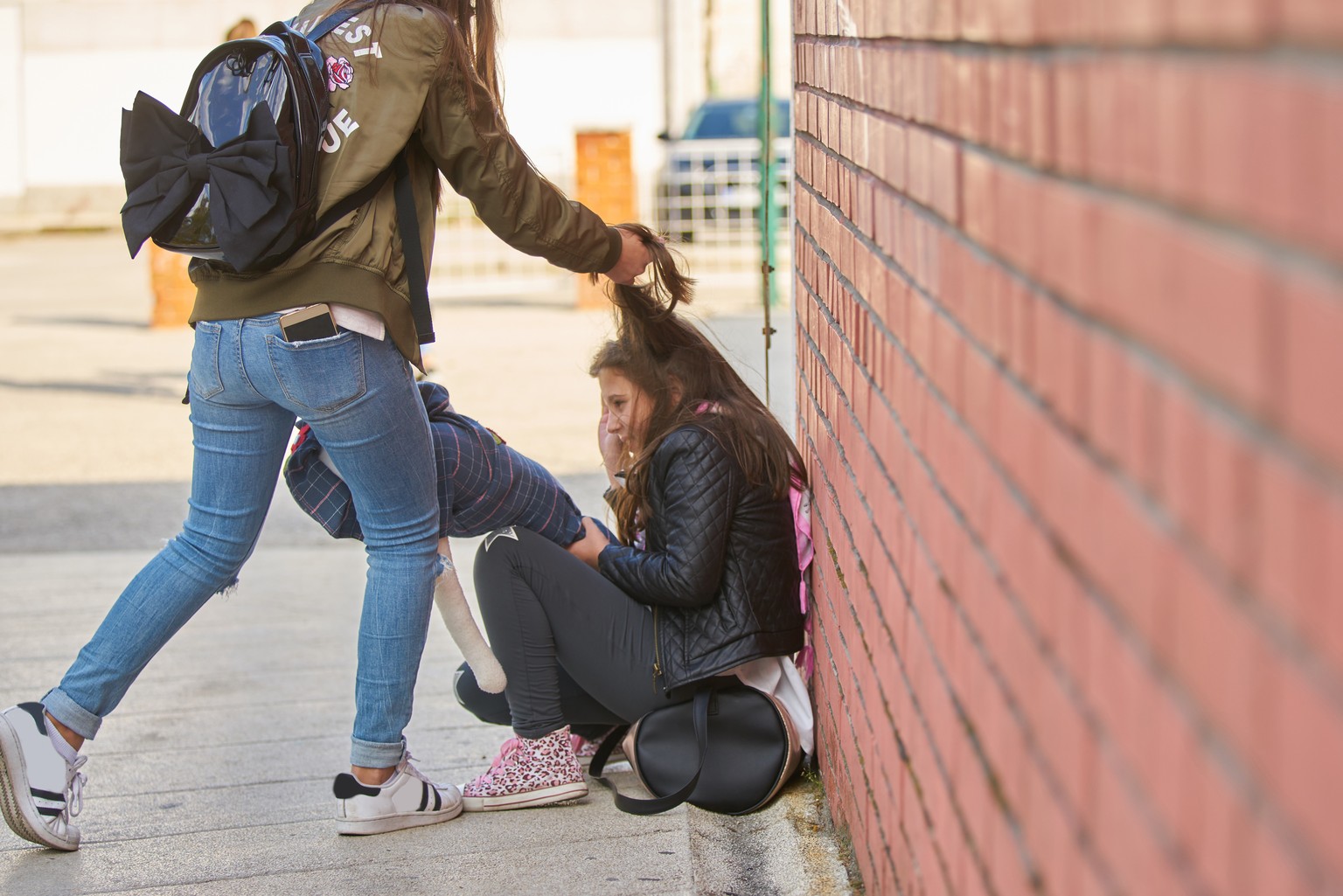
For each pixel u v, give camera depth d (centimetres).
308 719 357
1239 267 68
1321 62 60
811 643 284
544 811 279
